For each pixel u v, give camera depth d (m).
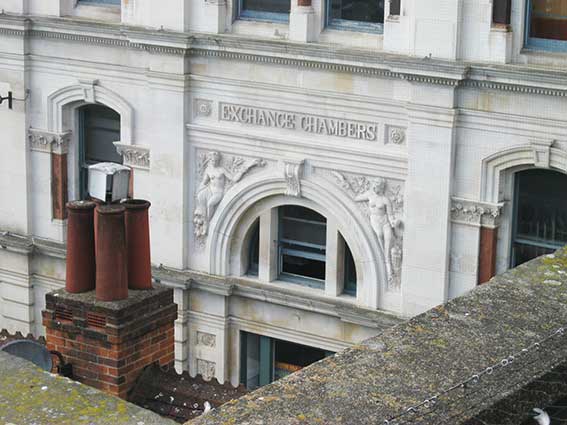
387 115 29.22
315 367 8.78
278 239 32.31
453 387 8.63
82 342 15.85
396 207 29.73
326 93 29.95
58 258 36.09
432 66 27.53
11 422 8.68
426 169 28.72
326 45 29.59
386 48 28.84
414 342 9.26
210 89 31.98
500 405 8.60
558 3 26.78
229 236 32.69
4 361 9.55
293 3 30.02
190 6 31.77
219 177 32.34
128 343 15.87
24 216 36.59
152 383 16.16
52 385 9.18
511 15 27.14
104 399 9.03
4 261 37.06
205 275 33.06
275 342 33.06
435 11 27.69
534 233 28.67
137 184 33.88
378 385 8.55
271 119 31.20
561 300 10.27
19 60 35.25
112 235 15.73
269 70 30.77
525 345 9.36
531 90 26.84
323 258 31.83
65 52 34.44
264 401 8.27
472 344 9.30
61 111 35.25
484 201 28.28
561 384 9.24
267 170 31.58
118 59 33.38
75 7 34.28
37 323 37.25
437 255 29.06
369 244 30.23
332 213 30.72
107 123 35.22
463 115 28.05
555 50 27.00
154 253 33.78
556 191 28.16
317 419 8.09
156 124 32.94
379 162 29.56
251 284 32.47
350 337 31.25
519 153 27.59
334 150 30.12
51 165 35.94
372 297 30.50
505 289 10.45
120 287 15.92
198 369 33.78
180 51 31.70
